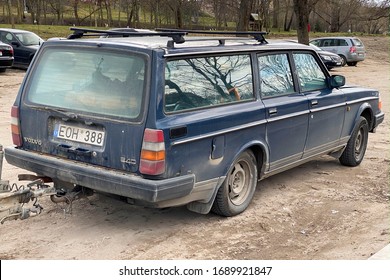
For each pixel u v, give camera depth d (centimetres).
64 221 523
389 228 534
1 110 1175
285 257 464
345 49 2927
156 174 443
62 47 512
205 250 470
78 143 482
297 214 568
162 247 473
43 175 508
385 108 1380
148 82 451
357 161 762
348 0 5175
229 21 4709
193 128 469
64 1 4481
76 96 489
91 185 466
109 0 4178
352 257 462
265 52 580
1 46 1828
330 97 668
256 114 543
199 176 484
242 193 556
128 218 537
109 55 479
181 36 492
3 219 441
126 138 453
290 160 614
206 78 501
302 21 2566
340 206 597
